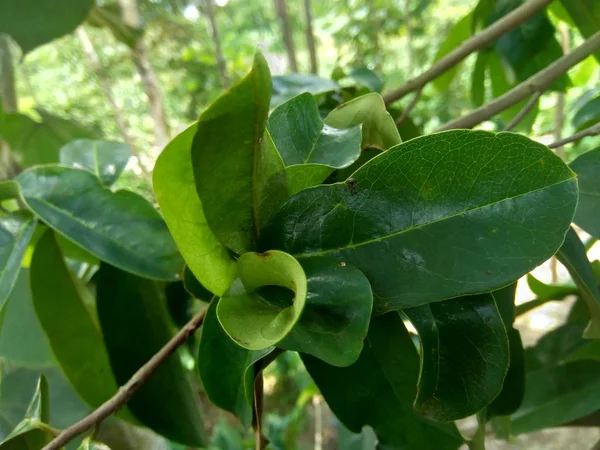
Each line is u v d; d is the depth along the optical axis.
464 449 0.37
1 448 0.20
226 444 0.80
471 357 0.16
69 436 0.18
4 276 0.22
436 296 0.14
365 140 0.19
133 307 0.26
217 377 0.18
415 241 0.14
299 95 0.19
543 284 0.28
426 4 1.05
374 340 0.20
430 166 0.14
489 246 0.13
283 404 1.08
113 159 0.29
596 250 0.54
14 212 0.25
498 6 0.41
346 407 0.21
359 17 1.09
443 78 0.46
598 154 0.21
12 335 0.31
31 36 0.25
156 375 0.25
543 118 0.76
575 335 0.29
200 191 0.13
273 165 0.15
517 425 0.29
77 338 0.27
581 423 0.29
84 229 0.24
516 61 0.40
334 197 0.15
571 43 0.55
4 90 0.49
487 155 0.13
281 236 0.15
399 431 0.21
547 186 0.13
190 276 0.20
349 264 0.14
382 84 0.36
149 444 0.30
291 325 0.11
